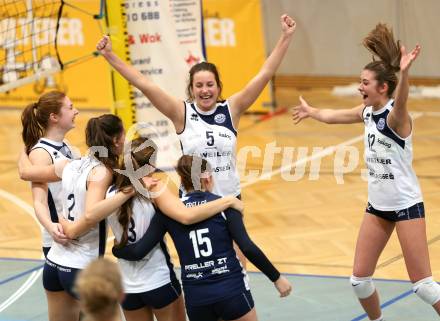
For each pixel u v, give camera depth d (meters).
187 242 8.95
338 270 13.56
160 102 10.58
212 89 10.52
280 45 10.91
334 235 15.42
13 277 13.88
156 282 9.16
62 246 9.52
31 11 21.19
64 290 9.75
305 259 14.19
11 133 25.38
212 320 9.07
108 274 6.24
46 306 12.48
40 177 9.75
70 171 9.58
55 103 10.06
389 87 9.92
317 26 30.02
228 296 8.84
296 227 16.03
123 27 18.88
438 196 17.58
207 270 8.89
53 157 10.03
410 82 28.70
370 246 10.28
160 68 19.03
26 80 14.82
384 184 10.05
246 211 17.27
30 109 10.20
